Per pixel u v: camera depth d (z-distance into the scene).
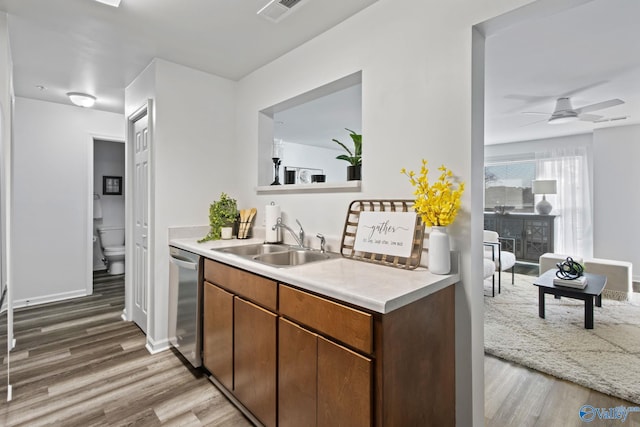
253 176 2.74
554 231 5.45
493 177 6.26
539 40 2.26
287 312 1.42
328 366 1.23
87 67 2.66
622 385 1.98
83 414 1.74
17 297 3.47
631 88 3.20
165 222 2.53
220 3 1.82
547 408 1.81
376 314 1.09
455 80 1.46
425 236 1.58
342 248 1.86
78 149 3.83
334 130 5.18
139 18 1.97
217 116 2.82
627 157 4.66
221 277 1.90
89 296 3.85
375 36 1.79
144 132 2.78
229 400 1.88
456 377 1.47
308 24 2.02
